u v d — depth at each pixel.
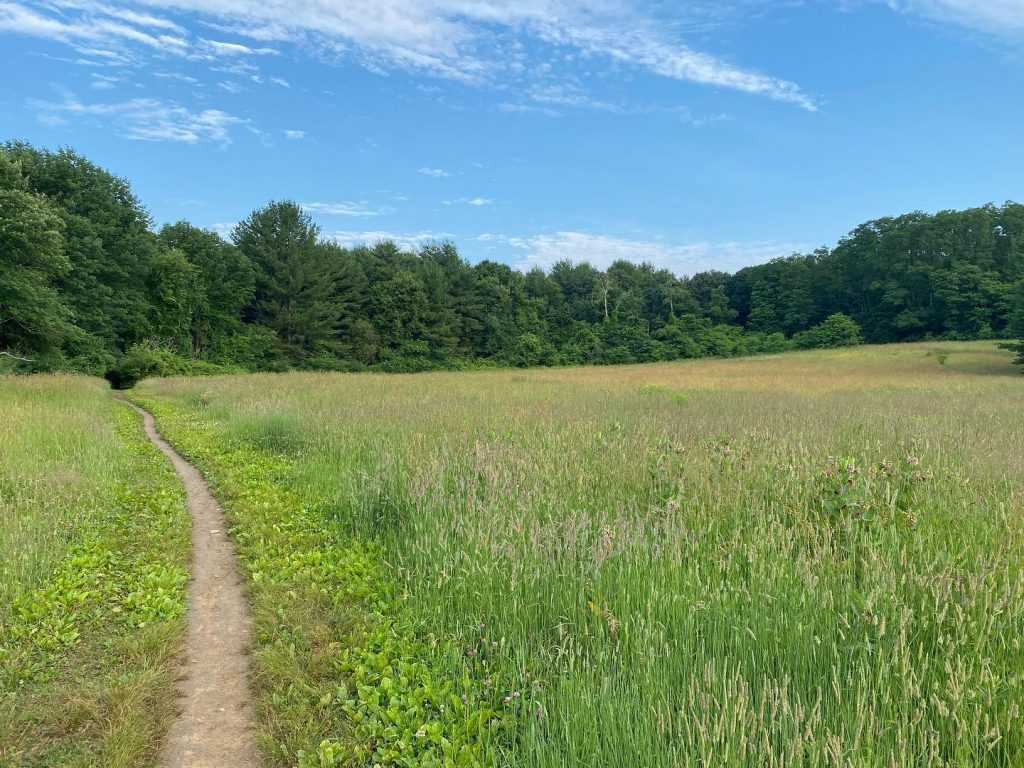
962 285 75.38
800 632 3.81
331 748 3.43
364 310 71.75
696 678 3.45
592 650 4.02
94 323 43.75
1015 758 2.80
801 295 94.69
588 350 84.12
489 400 19.70
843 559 4.90
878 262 83.88
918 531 5.52
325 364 63.22
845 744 2.87
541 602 4.65
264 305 62.84
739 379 38.25
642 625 4.04
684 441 9.95
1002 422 13.66
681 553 5.11
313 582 5.80
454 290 79.62
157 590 5.68
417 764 3.29
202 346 58.38
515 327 83.31
